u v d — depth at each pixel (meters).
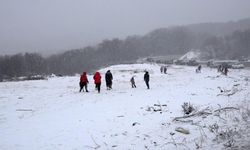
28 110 17.41
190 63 90.12
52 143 10.37
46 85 32.69
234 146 7.82
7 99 22.02
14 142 10.76
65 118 14.15
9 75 113.56
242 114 10.35
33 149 9.86
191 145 8.59
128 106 16.14
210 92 19.73
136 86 28.53
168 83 30.66
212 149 7.95
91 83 33.59
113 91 24.39
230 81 28.19
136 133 10.77
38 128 12.58
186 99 17.16
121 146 9.48
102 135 10.88
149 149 8.88
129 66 60.84
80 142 10.26
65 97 21.86
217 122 10.23
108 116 13.88
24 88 29.70
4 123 14.13
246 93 15.76
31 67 124.75
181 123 11.11
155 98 18.48
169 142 9.10
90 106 17.03
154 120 12.48
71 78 42.25
